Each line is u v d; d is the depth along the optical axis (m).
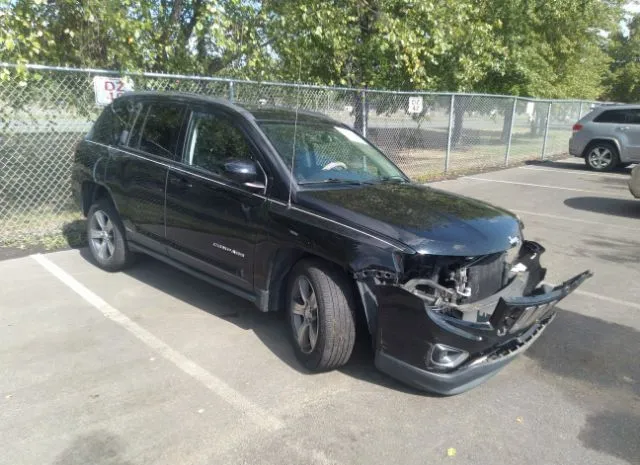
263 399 3.59
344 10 10.11
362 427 3.33
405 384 3.83
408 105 12.05
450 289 3.52
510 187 12.15
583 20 21.02
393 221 3.65
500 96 14.86
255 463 2.97
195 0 8.66
